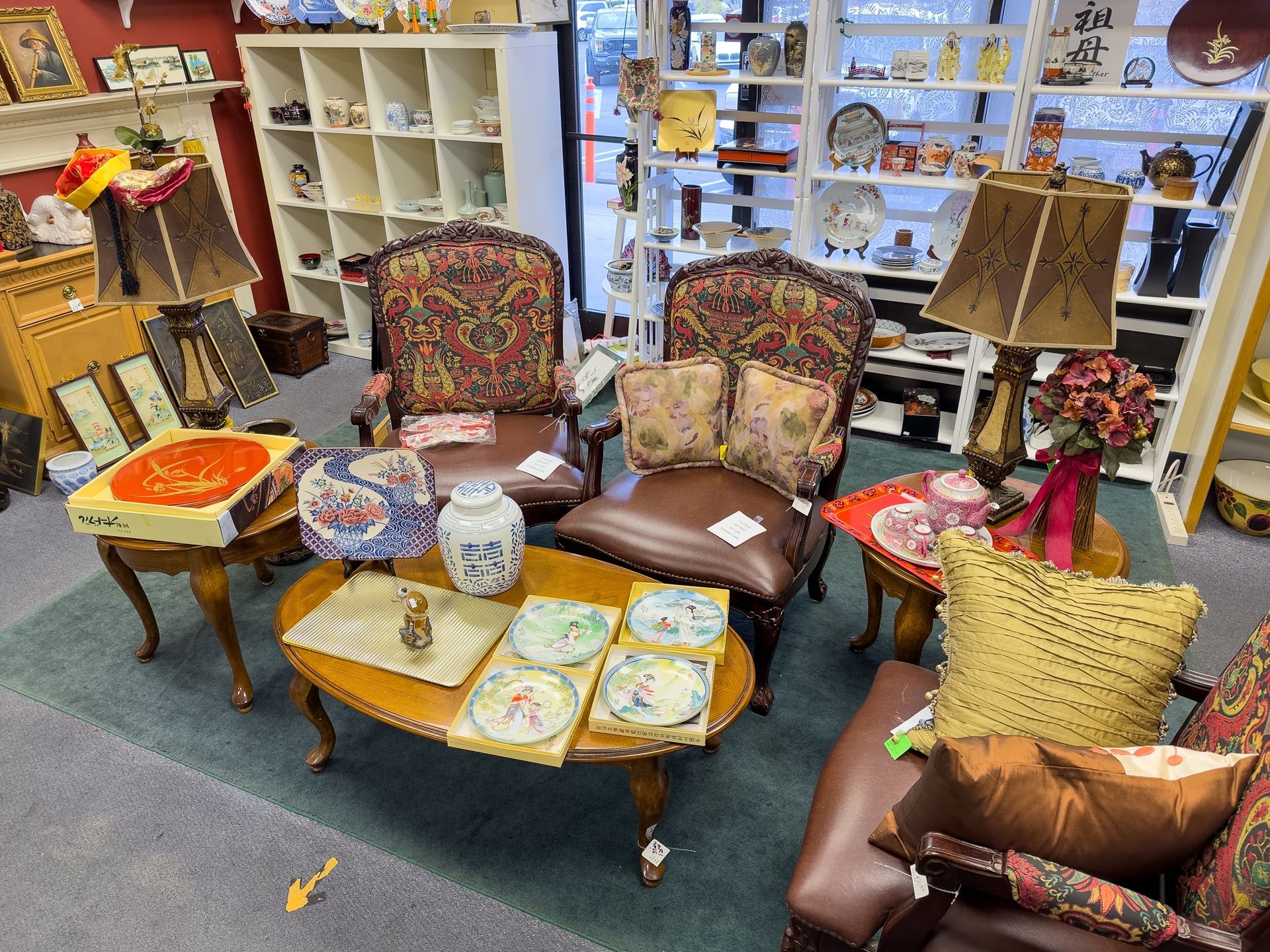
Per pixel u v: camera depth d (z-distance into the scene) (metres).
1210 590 2.78
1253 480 3.22
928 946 1.28
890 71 3.14
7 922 1.78
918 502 2.14
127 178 2.15
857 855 1.43
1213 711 1.41
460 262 2.77
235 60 4.29
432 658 1.88
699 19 3.67
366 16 3.80
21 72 3.31
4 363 3.29
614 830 1.99
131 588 2.38
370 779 2.12
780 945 1.73
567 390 2.76
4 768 2.15
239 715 2.32
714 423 2.55
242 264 2.42
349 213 4.42
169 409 3.80
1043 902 1.17
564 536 2.41
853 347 2.38
